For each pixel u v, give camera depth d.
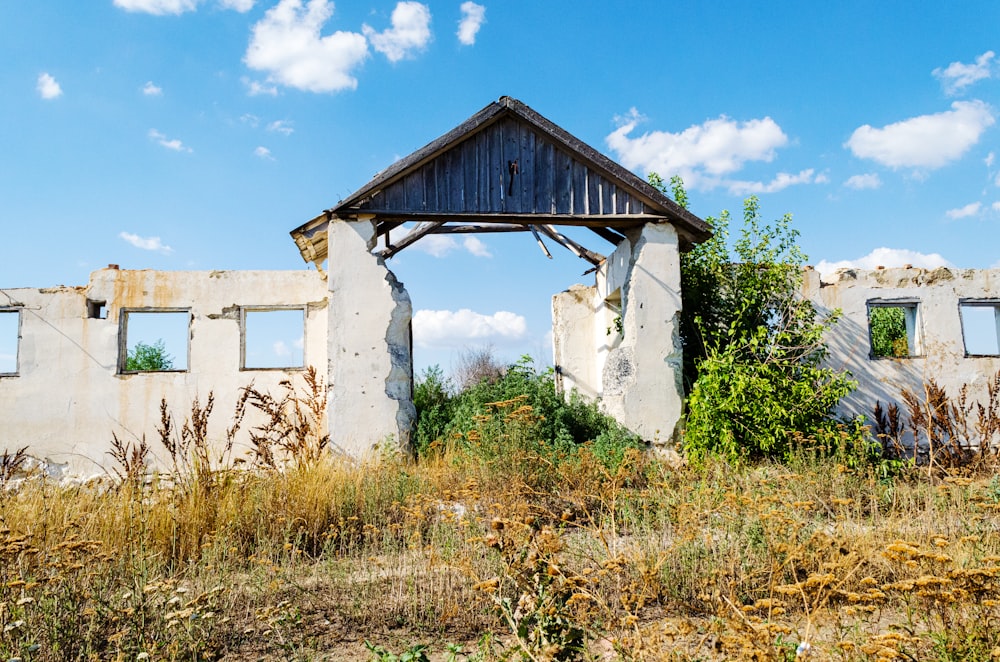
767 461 9.02
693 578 4.38
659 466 7.98
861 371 12.13
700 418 9.63
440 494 6.73
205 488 6.01
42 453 11.10
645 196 10.77
